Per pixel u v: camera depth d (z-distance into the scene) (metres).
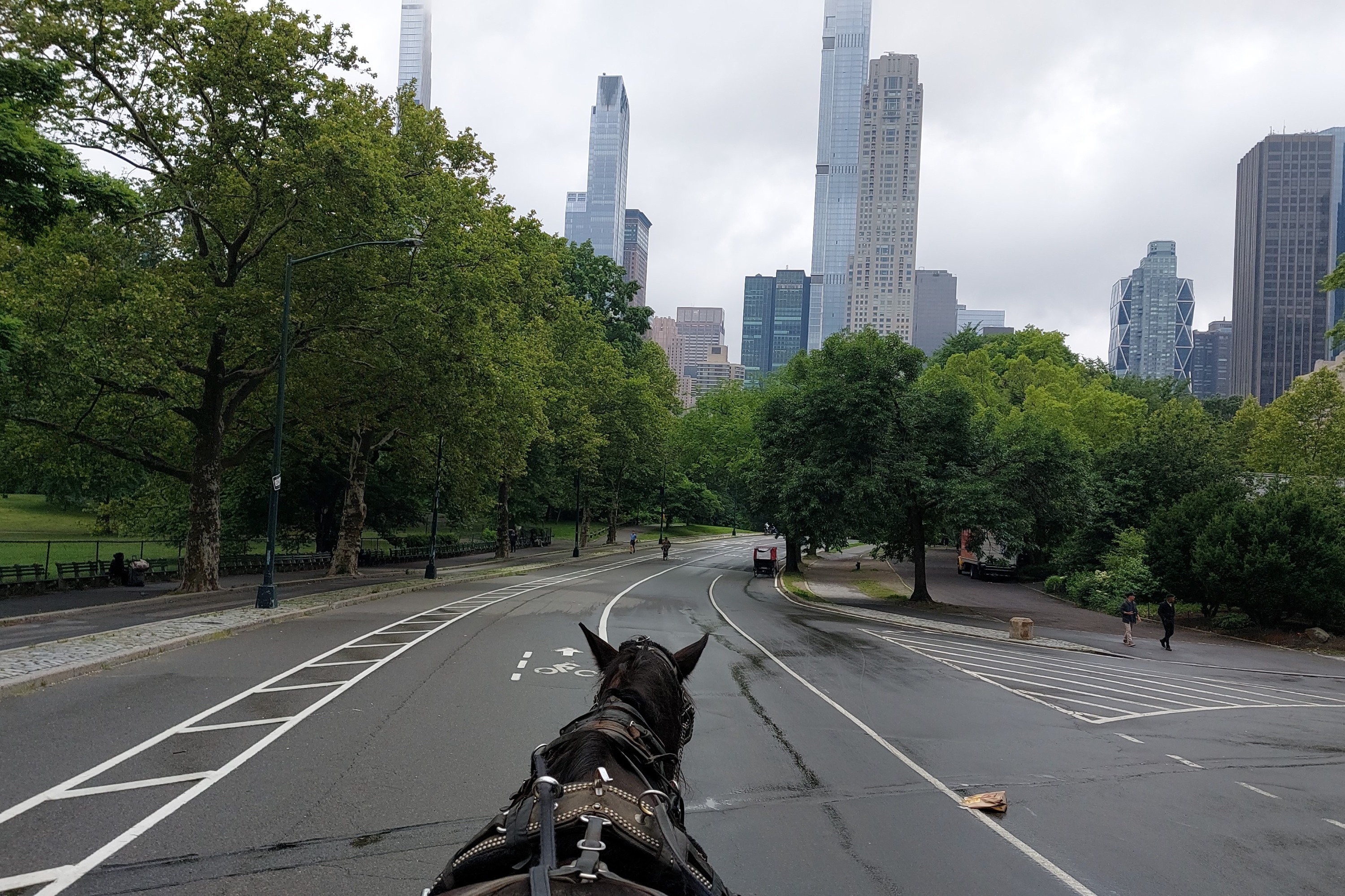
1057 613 38.28
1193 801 9.71
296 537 56.00
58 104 24.83
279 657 16.48
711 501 114.88
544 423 46.16
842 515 36.78
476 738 10.64
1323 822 9.14
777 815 8.41
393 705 12.45
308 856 6.72
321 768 9.14
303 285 28.12
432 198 30.34
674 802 3.72
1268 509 31.86
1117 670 22.19
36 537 60.81
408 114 34.88
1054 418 61.56
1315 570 30.00
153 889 6.02
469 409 34.22
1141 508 47.72
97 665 14.38
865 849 7.57
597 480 78.94
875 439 37.38
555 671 15.87
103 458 36.47
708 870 3.25
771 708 13.88
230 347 30.23
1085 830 8.45
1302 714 16.86
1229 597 31.78
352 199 26.70
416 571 48.12
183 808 7.71
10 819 7.28
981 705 15.41
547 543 87.25
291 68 27.47
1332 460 42.97
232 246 28.81
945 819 8.55
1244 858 7.84
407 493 56.41
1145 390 99.88
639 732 3.55
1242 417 67.88
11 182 15.02
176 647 17.03
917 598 39.56
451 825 7.48
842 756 10.91
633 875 2.89
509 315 38.66
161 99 27.98
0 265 24.20
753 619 29.41
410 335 29.05
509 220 44.56
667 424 77.81
